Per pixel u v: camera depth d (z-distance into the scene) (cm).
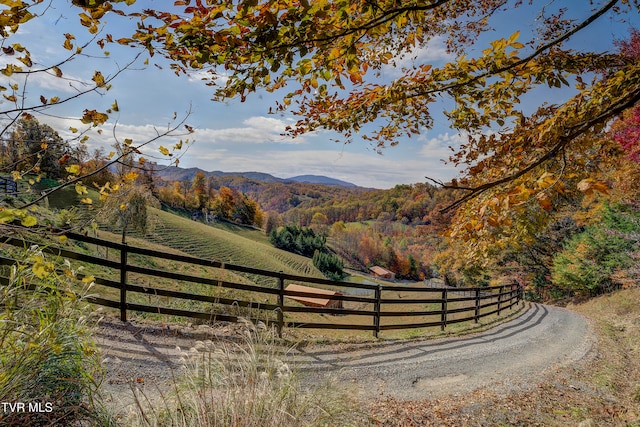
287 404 270
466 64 266
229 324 571
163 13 150
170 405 268
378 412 394
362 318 1866
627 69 263
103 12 142
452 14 300
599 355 794
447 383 533
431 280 4584
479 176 322
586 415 462
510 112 307
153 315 575
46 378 222
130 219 1468
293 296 603
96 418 229
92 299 485
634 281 1466
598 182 160
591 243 1992
